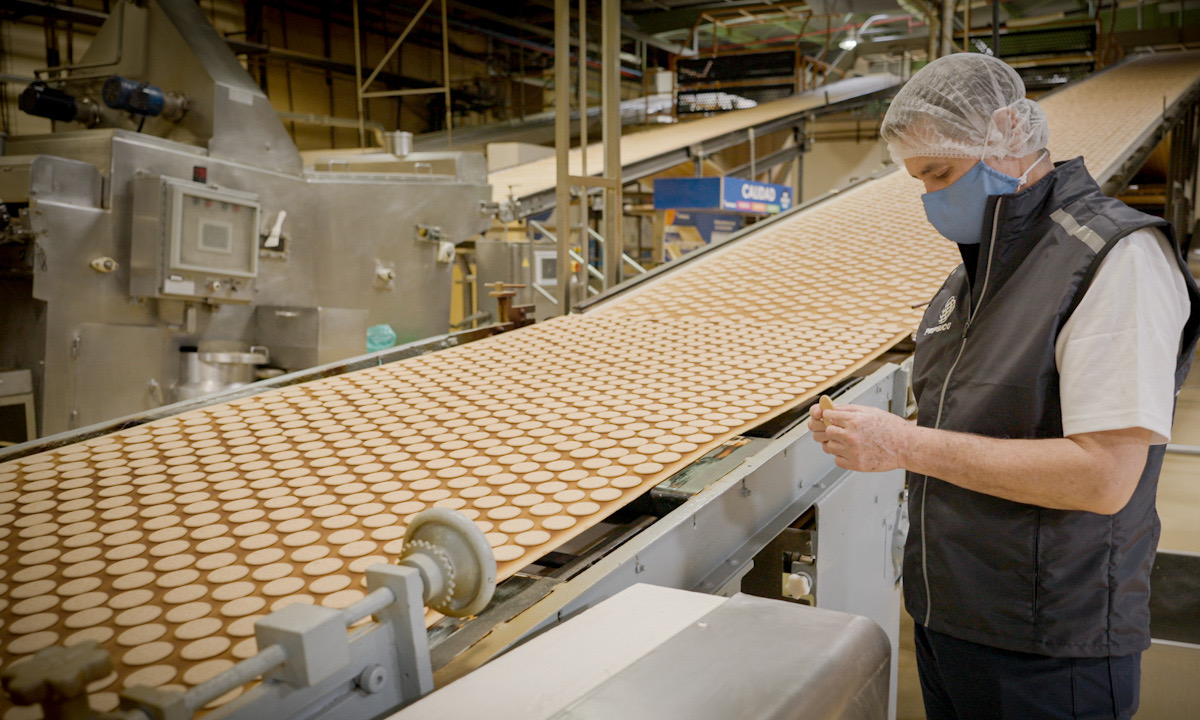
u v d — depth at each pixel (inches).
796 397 82.1
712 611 38.5
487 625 42.6
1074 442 40.4
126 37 161.6
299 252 168.4
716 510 57.0
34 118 303.3
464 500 61.5
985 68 44.8
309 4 410.9
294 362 153.0
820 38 585.3
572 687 33.0
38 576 51.2
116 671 39.7
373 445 76.2
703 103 470.3
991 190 45.7
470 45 527.8
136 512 61.6
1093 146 216.5
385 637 32.8
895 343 101.0
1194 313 42.5
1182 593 91.4
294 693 28.7
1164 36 424.5
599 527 68.9
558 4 132.6
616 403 84.8
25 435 128.6
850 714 33.1
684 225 281.9
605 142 150.5
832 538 69.9
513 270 225.0
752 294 128.2
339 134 433.1
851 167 485.4
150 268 137.4
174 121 156.3
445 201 190.1
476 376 99.7
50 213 126.8
